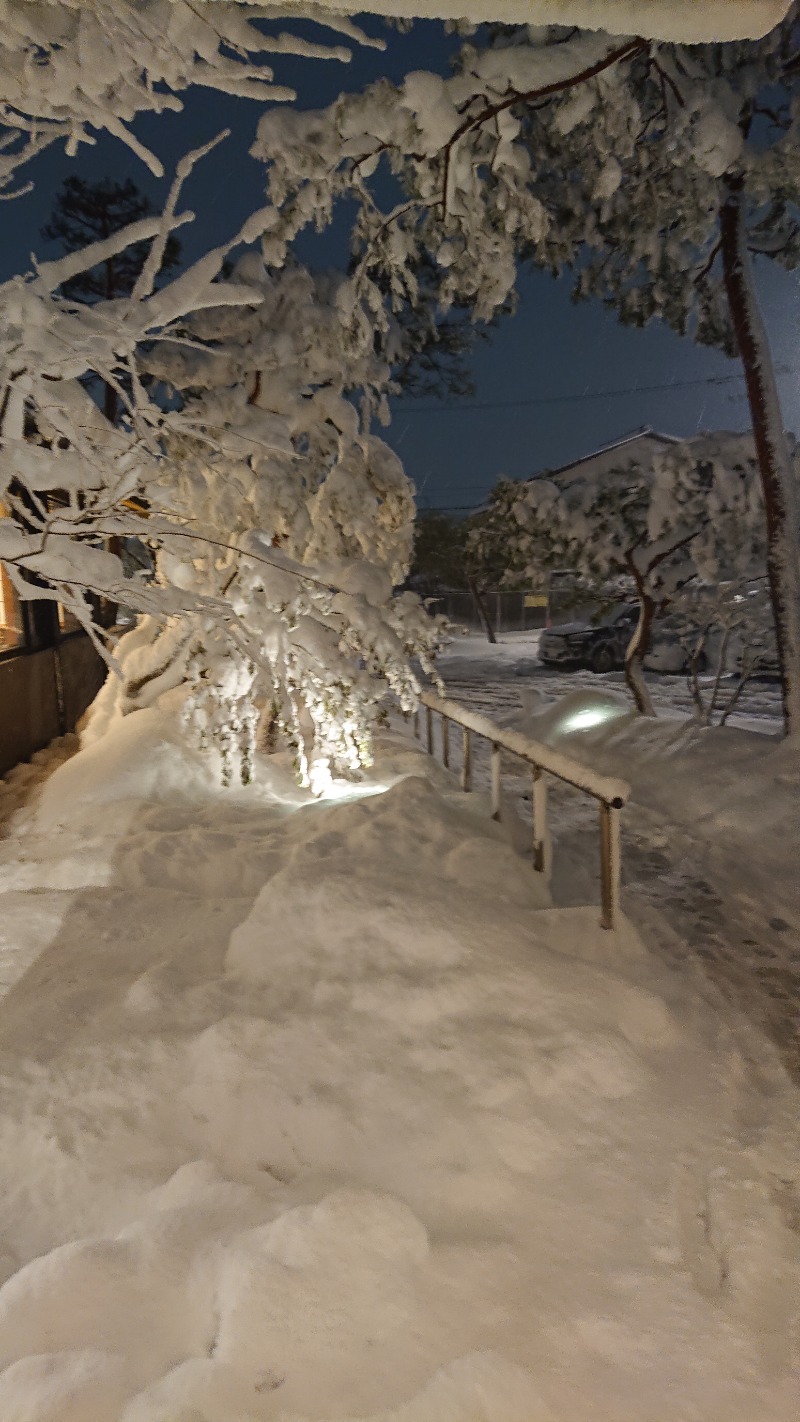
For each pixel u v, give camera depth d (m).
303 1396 2.25
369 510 8.25
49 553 4.30
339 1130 3.17
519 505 10.98
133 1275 2.59
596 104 7.20
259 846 5.76
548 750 5.27
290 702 6.46
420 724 12.73
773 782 8.09
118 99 3.49
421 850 5.17
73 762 8.20
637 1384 2.28
